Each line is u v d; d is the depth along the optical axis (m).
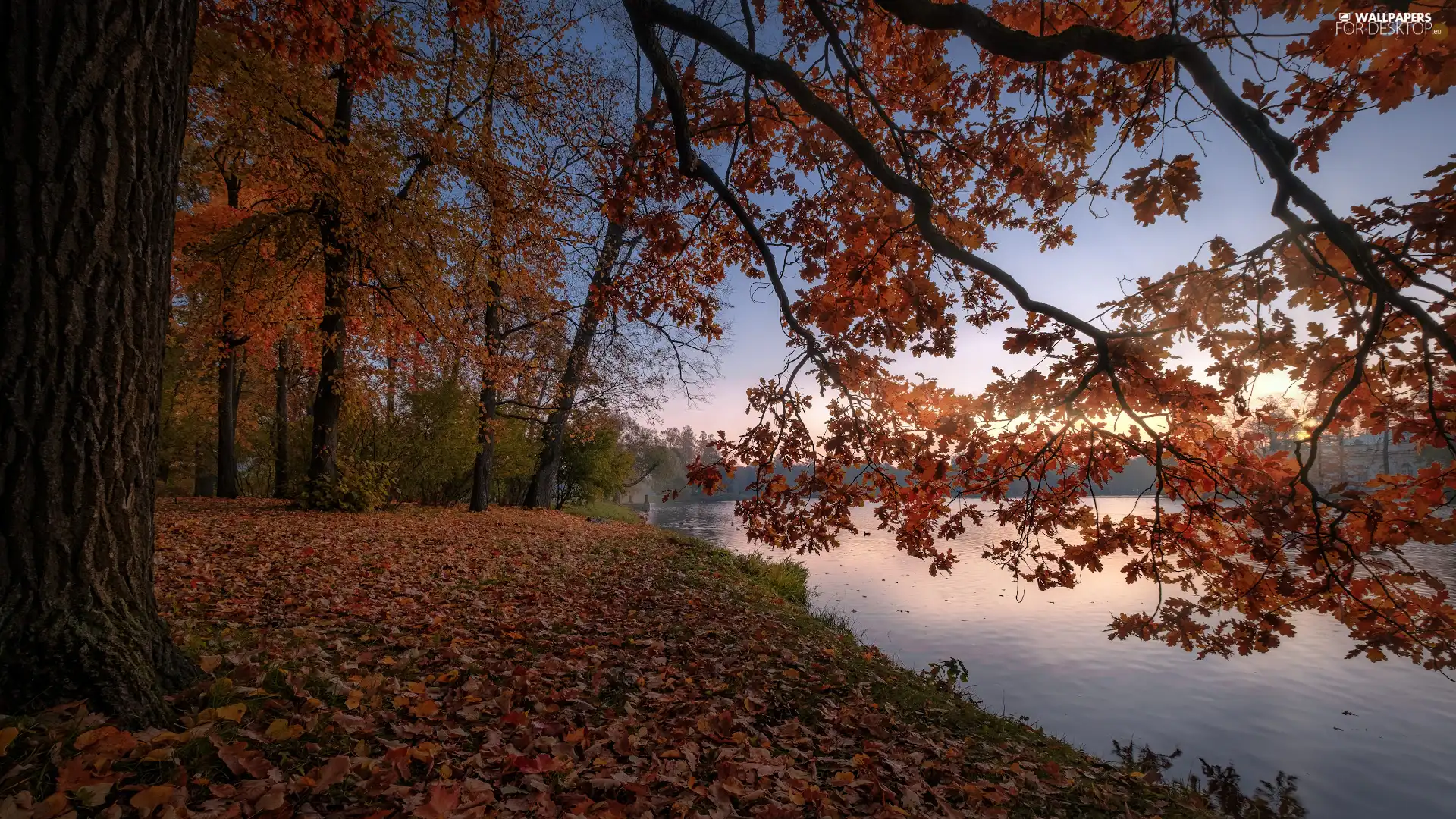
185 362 19.48
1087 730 6.30
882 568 16.23
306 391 20.89
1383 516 2.44
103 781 2.06
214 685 2.85
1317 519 2.46
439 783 2.53
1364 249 1.96
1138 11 3.34
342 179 9.35
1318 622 10.52
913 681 6.23
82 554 2.46
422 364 13.84
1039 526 3.59
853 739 4.19
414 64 9.66
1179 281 2.89
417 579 6.99
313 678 3.41
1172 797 4.37
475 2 4.97
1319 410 2.77
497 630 5.33
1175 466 3.11
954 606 11.65
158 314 2.74
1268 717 6.71
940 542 21.11
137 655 2.59
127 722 2.42
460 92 10.58
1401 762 5.67
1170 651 8.82
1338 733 6.30
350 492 12.86
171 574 5.64
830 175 4.43
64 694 2.33
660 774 3.12
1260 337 2.77
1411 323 2.41
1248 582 3.13
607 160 4.69
